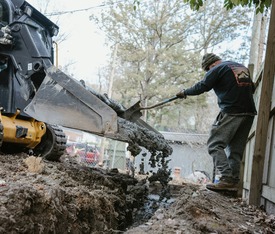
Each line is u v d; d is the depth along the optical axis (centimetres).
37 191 301
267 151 429
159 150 539
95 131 430
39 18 620
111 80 1931
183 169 1864
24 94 560
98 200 398
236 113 430
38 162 438
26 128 575
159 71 2106
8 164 446
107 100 547
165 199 582
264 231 294
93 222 375
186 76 2081
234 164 447
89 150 1791
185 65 2077
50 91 461
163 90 2039
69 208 342
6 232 247
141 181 613
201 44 2277
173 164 1875
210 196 401
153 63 2112
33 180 357
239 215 344
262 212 369
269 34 389
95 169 685
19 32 567
